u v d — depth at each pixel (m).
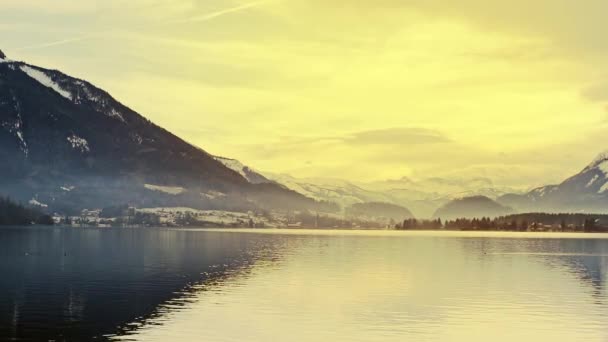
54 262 173.62
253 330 83.00
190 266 164.75
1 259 182.38
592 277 146.00
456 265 175.88
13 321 87.25
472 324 88.62
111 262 175.38
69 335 79.50
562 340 80.44
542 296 113.38
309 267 164.38
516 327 87.12
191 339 78.06
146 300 105.44
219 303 102.44
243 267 162.88
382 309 98.56
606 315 95.62
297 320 89.38
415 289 121.31
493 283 132.25
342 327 85.50
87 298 107.06
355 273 149.38
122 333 80.62
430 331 84.19
